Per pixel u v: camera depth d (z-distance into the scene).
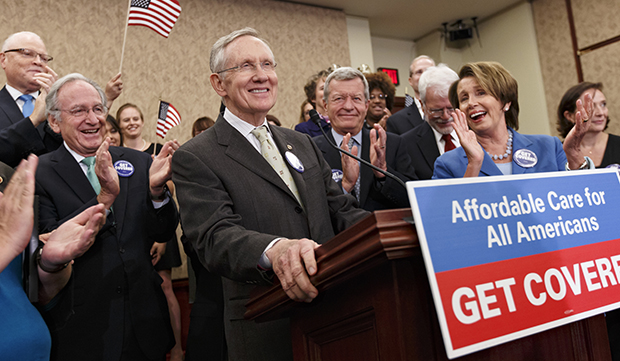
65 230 1.25
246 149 1.59
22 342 1.00
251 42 1.68
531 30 7.58
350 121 2.40
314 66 6.73
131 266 2.02
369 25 7.84
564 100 2.86
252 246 1.15
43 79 2.43
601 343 1.03
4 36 4.76
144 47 5.48
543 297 0.86
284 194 1.56
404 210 0.85
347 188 2.00
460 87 1.95
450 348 0.73
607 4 6.78
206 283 2.40
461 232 0.82
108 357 1.86
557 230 0.94
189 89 5.67
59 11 5.06
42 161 2.09
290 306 1.09
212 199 1.44
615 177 1.11
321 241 1.53
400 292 0.84
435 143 2.58
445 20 8.09
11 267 1.12
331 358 1.05
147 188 2.22
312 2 6.85
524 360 0.92
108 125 3.51
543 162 1.83
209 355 2.23
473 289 0.79
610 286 0.97
